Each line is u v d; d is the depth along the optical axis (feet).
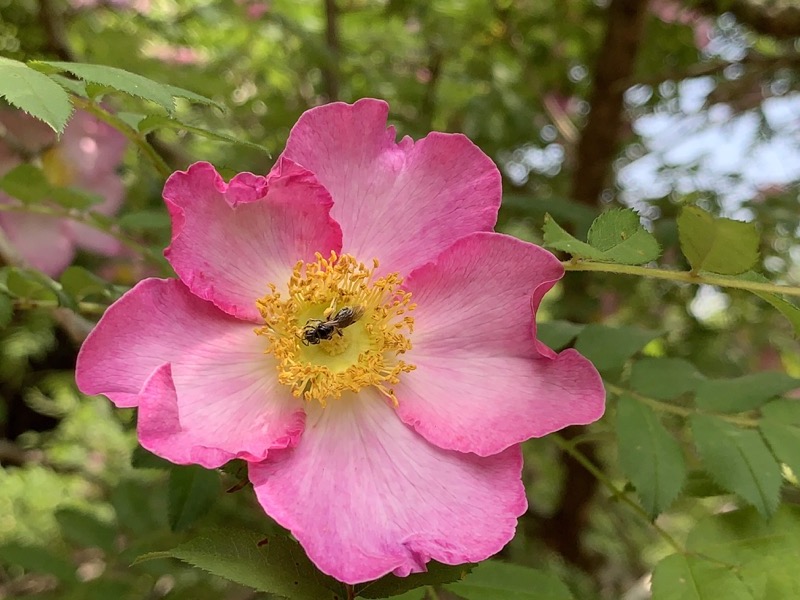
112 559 0.37
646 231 0.23
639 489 0.26
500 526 0.22
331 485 0.22
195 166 0.22
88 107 0.25
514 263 0.24
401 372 0.25
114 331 0.22
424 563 0.21
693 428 0.27
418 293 0.25
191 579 0.39
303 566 0.20
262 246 0.24
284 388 0.24
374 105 0.25
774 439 0.27
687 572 0.25
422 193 0.25
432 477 0.23
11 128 0.41
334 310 0.25
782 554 0.25
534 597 0.26
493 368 0.25
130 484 0.41
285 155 0.24
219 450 0.21
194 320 0.23
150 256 0.36
